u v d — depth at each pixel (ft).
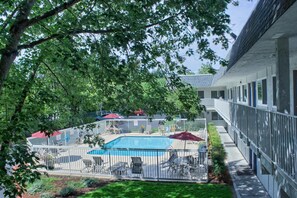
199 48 28.76
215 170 52.21
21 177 20.04
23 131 23.17
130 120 108.17
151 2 23.77
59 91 35.73
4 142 20.86
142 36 24.14
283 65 21.99
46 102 28.40
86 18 23.53
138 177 54.08
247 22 25.48
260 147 29.94
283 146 20.74
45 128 25.90
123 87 30.12
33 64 32.89
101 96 34.06
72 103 34.96
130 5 24.07
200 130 96.37
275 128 23.16
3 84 24.30
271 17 15.89
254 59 32.63
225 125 116.67
